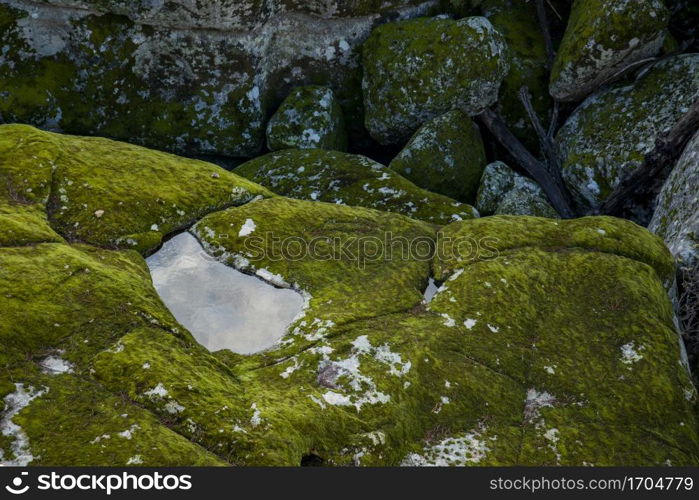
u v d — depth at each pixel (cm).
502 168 388
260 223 294
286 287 281
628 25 376
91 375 239
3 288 250
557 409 260
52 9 374
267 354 263
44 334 245
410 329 270
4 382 230
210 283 280
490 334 271
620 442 255
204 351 256
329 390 254
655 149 360
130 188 293
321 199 362
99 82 385
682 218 328
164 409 235
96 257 272
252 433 235
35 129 304
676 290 309
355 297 278
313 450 244
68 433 222
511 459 250
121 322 252
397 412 252
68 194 286
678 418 261
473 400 259
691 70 375
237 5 384
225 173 311
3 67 374
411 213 355
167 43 387
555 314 278
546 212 371
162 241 288
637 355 270
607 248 296
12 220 270
